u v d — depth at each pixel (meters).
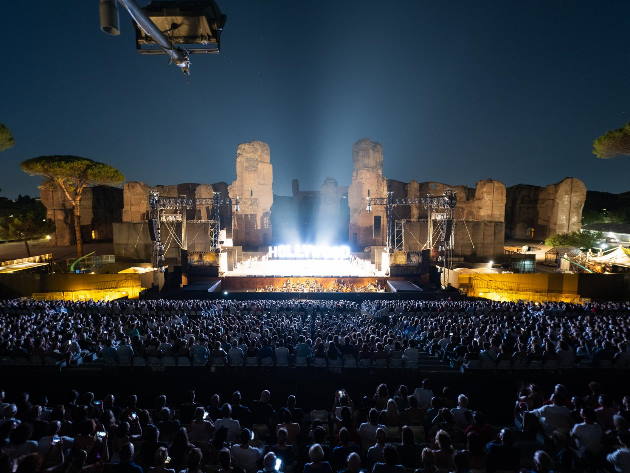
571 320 20.36
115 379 13.72
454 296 36.25
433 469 6.65
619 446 7.27
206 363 13.84
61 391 13.67
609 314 24.28
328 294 36.75
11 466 5.47
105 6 3.97
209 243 50.47
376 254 46.94
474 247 52.09
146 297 36.31
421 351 16.52
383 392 11.09
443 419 9.04
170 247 50.78
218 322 19.06
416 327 19.27
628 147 41.06
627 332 16.58
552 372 13.37
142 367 13.87
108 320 20.27
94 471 6.50
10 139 40.00
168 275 40.97
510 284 37.72
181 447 7.52
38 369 13.63
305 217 84.75
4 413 8.93
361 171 63.31
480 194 62.12
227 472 6.68
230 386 13.78
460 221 51.94
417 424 9.81
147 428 7.52
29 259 51.09
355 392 13.84
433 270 43.06
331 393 13.86
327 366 13.91
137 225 52.06
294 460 7.96
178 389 13.78
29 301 27.39
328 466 6.70
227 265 47.06
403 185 66.81
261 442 9.02
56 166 53.19
